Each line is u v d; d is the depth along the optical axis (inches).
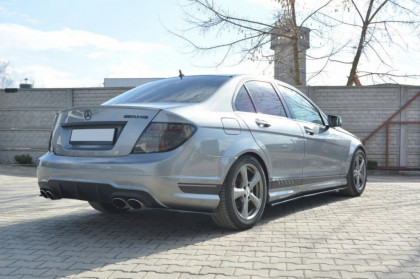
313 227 174.2
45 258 133.6
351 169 252.2
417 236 158.2
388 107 498.3
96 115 156.6
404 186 318.0
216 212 161.8
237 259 130.6
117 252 139.6
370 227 173.5
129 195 144.7
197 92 171.3
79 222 186.9
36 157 540.1
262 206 176.2
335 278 113.5
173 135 146.3
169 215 201.6
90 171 149.9
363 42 593.9
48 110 538.6
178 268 122.3
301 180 205.2
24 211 213.9
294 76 629.3
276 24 596.4
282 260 129.3
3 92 543.8
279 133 188.5
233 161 160.2
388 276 114.8
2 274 118.7
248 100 182.7
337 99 504.7
